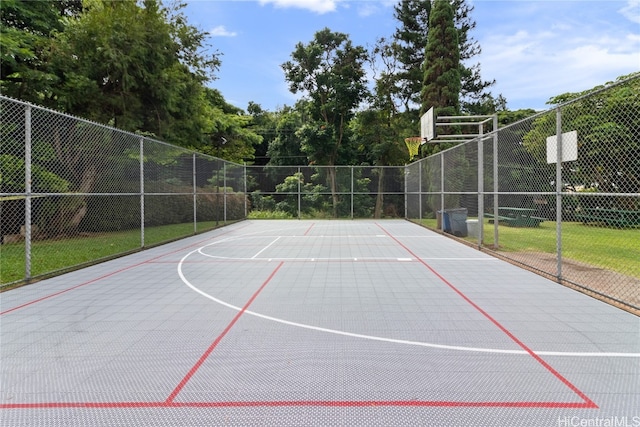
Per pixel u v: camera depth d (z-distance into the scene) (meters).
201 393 2.66
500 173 12.91
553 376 2.86
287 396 2.61
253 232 14.35
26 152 6.02
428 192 16.12
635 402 2.51
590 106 10.68
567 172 10.13
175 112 16.11
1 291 5.60
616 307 4.56
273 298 5.09
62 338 3.72
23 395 2.67
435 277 6.32
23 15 11.87
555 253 8.72
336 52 24.45
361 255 8.74
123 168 13.31
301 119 28.03
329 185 21.30
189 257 8.64
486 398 2.56
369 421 2.31
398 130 25.00
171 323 4.12
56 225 11.76
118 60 12.86
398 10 25.80
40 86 11.78
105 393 2.68
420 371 2.95
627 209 10.94
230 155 26.89
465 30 28.42
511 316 4.24
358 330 3.84
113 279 6.38
